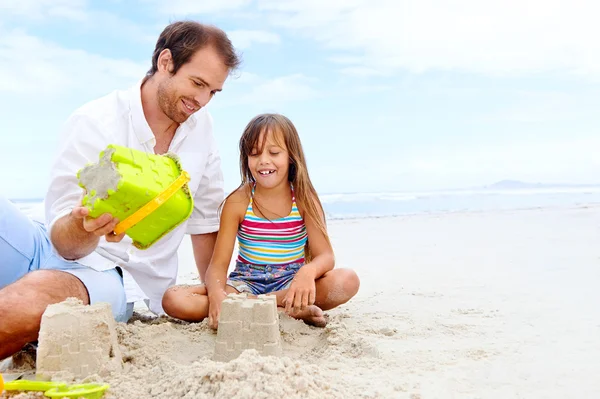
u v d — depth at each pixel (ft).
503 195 64.80
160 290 9.97
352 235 24.35
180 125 9.88
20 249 7.75
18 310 6.59
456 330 8.75
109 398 5.82
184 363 7.32
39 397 5.73
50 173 8.52
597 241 19.84
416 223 29.63
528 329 8.73
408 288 12.59
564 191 75.05
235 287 10.07
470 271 14.73
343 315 9.83
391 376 6.64
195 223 10.93
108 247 8.71
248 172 11.10
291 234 10.81
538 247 18.88
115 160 6.25
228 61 9.16
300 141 11.02
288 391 5.41
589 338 8.18
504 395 6.11
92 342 6.49
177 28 9.01
